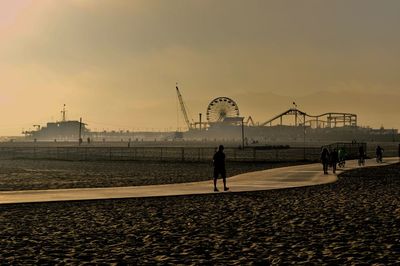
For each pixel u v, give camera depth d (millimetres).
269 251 11977
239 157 78000
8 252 12016
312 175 37562
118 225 16141
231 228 15477
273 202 21984
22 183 33906
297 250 12047
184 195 24625
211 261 10977
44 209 19969
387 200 22469
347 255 11398
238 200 22812
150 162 64688
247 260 11023
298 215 18094
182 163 62062
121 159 71875
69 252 12031
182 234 14492
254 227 15617
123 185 32031
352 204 21125
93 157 78875
